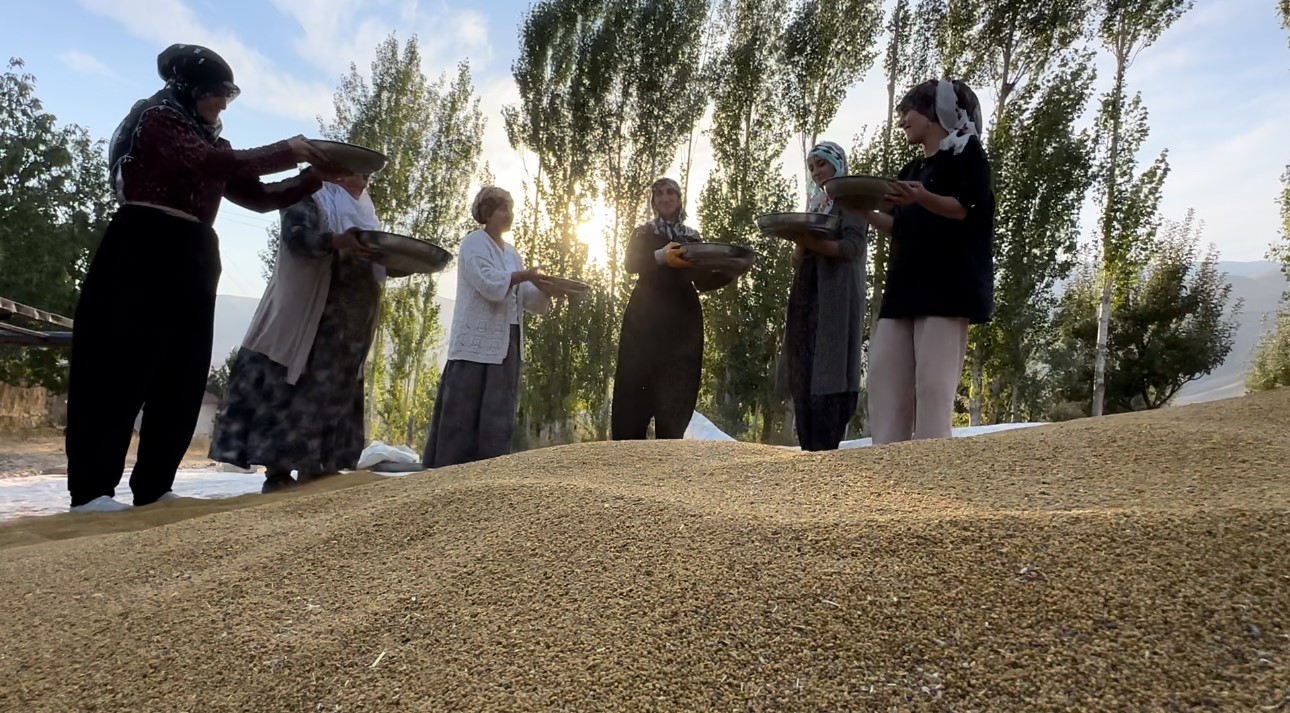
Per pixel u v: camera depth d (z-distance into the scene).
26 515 3.54
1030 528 1.37
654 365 4.63
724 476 2.18
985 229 2.95
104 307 3.08
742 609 1.25
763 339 14.79
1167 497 1.55
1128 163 15.36
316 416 3.62
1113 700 0.96
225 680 1.27
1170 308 22.09
